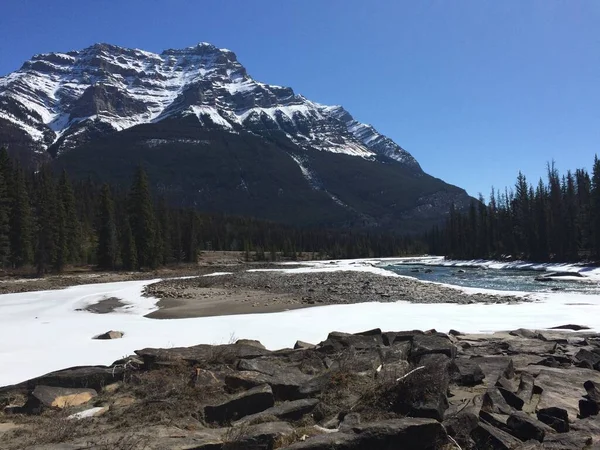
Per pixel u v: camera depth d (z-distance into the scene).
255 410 7.18
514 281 44.09
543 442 5.77
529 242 72.12
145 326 19.06
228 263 96.62
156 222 71.31
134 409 7.25
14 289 39.91
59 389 8.60
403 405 6.58
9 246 53.94
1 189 52.16
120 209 97.19
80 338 16.48
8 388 8.96
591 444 5.73
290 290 36.94
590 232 59.91
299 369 9.20
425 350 9.37
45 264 57.28
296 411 6.91
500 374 8.84
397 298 30.11
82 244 75.75
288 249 126.19
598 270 49.09
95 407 7.93
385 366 8.59
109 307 27.55
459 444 5.91
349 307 24.67
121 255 66.62
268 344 15.30
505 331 16.17
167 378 8.81
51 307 27.50
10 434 6.50
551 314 21.30
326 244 152.62
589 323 18.67
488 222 88.88
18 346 15.04
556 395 8.08
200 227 119.12
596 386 7.84
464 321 19.53
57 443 5.85
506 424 6.40
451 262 87.25
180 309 26.45
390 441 5.59
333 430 6.30
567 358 10.91
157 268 69.44
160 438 5.76
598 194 58.03
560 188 73.81
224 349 10.38
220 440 5.70
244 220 165.00
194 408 7.26
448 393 7.59
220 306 27.52
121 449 5.32
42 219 56.59
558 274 50.06
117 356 13.50
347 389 7.79
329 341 11.24
